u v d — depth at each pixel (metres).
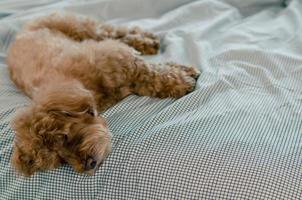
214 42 1.18
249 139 0.80
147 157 0.81
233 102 0.90
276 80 0.96
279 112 0.86
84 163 0.81
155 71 1.00
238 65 1.02
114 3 1.45
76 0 1.54
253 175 0.74
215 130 0.82
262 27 1.22
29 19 1.40
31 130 0.81
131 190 0.81
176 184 0.78
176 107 0.90
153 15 1.42
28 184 0.87
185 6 1.37
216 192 0.75
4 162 0.90
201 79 0.99
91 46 1.05
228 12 1.32
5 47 1.36
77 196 0.84
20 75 1.12
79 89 0.87
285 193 0.72
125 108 0.93
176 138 0.82
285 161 0.75
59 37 1.22
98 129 0.83
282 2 1.38
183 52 1.14
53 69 1.02
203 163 0.78
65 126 0.82
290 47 1.10
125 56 1.00
